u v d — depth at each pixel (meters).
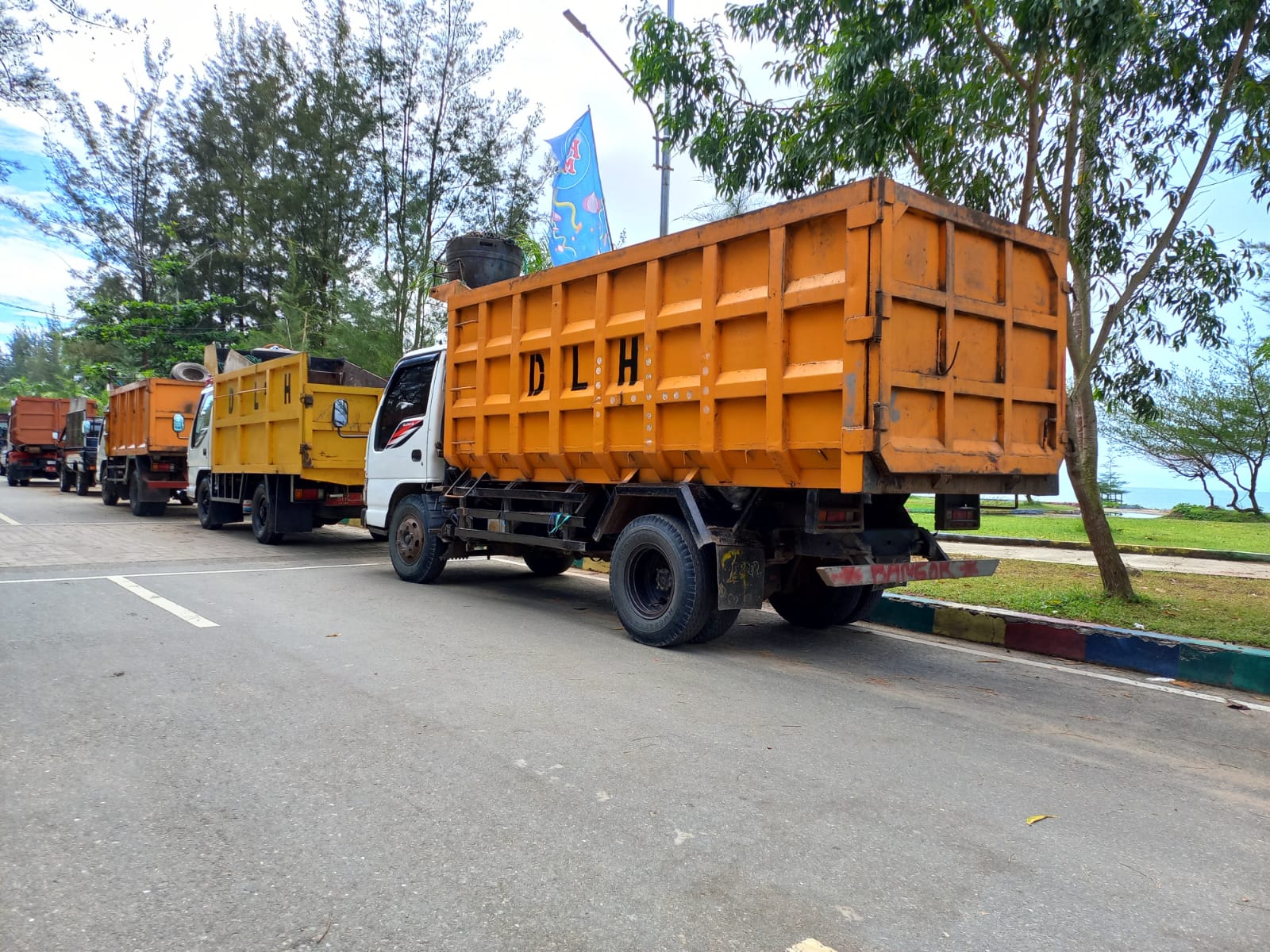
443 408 9.00
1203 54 6.86
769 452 5.59
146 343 31.58
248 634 6.37
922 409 5.29
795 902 2.72
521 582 9.67
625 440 6.75
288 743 4.05
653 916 2.62
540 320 7.64
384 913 2.60
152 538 13.35
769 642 6.81
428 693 4.91
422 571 9.05
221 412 14.42
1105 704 5.22
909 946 2.50
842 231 5.28
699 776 3.77
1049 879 2.94
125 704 4.59
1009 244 5.83
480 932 2.51
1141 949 2.52
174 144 35.84
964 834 3.28
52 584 8.57
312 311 25.31
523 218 25.53
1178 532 13.80
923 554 6.48
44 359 71.75
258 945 2.42
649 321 6.47
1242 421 18.34
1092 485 7.44
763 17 7.52
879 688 5.43
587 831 3.20
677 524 6.32
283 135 29.53
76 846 3.00
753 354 5.79
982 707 5.07
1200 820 3.49
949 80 7.48
